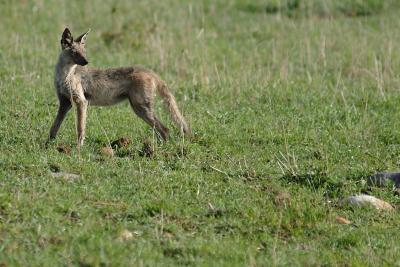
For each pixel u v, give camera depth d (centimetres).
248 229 1064
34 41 2223
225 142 1443
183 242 1005
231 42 2416
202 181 1217
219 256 971
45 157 1245
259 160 1349
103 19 2609
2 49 2103
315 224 1090
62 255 932
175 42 2273
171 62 2042
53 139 1365
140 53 2170
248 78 1892
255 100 1736
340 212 1153
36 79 1798
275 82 1880
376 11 2866
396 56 2188
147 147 1337
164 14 2666
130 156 1330
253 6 2883
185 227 1059
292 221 1092
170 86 1802
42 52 2094
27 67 1923
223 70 1956
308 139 1487
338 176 1280
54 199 1081
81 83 1408
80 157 1267
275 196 1162
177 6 2811
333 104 1733
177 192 1164
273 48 2138
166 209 1086
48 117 1506
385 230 1096
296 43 2333
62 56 1393
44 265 903
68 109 1398
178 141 1398
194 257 966
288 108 1684
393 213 1152
